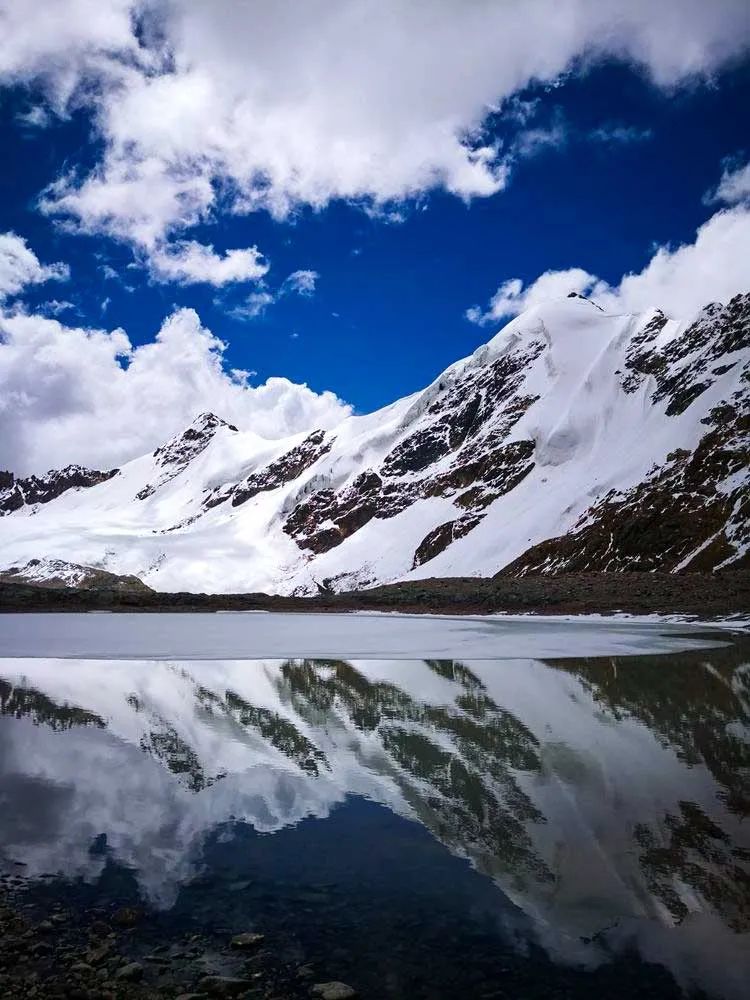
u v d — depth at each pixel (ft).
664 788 40.68
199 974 22.06
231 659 111.55
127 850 32.32
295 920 25.67
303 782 42.91
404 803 38.83
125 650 126.93
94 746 52.11
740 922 25.34
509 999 20.76
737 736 53.57
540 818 36.09
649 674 87.20
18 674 93.40
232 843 33.22
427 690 77.36
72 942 24.00
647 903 26.89
